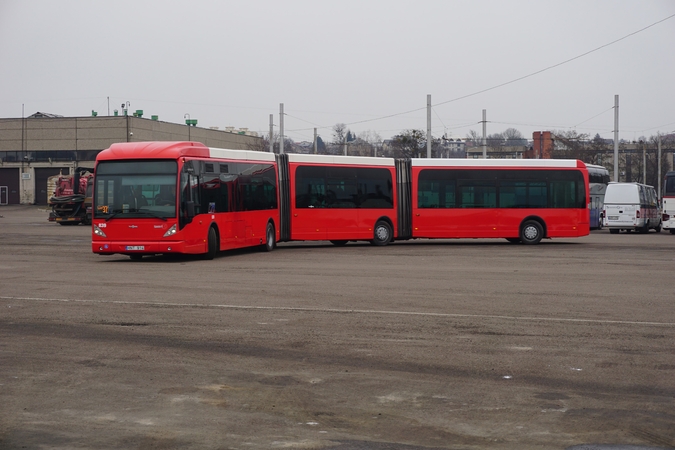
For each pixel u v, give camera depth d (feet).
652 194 162.71
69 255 84.33
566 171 104.53
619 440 21.09
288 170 95.91
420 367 29.48
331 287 54.03
